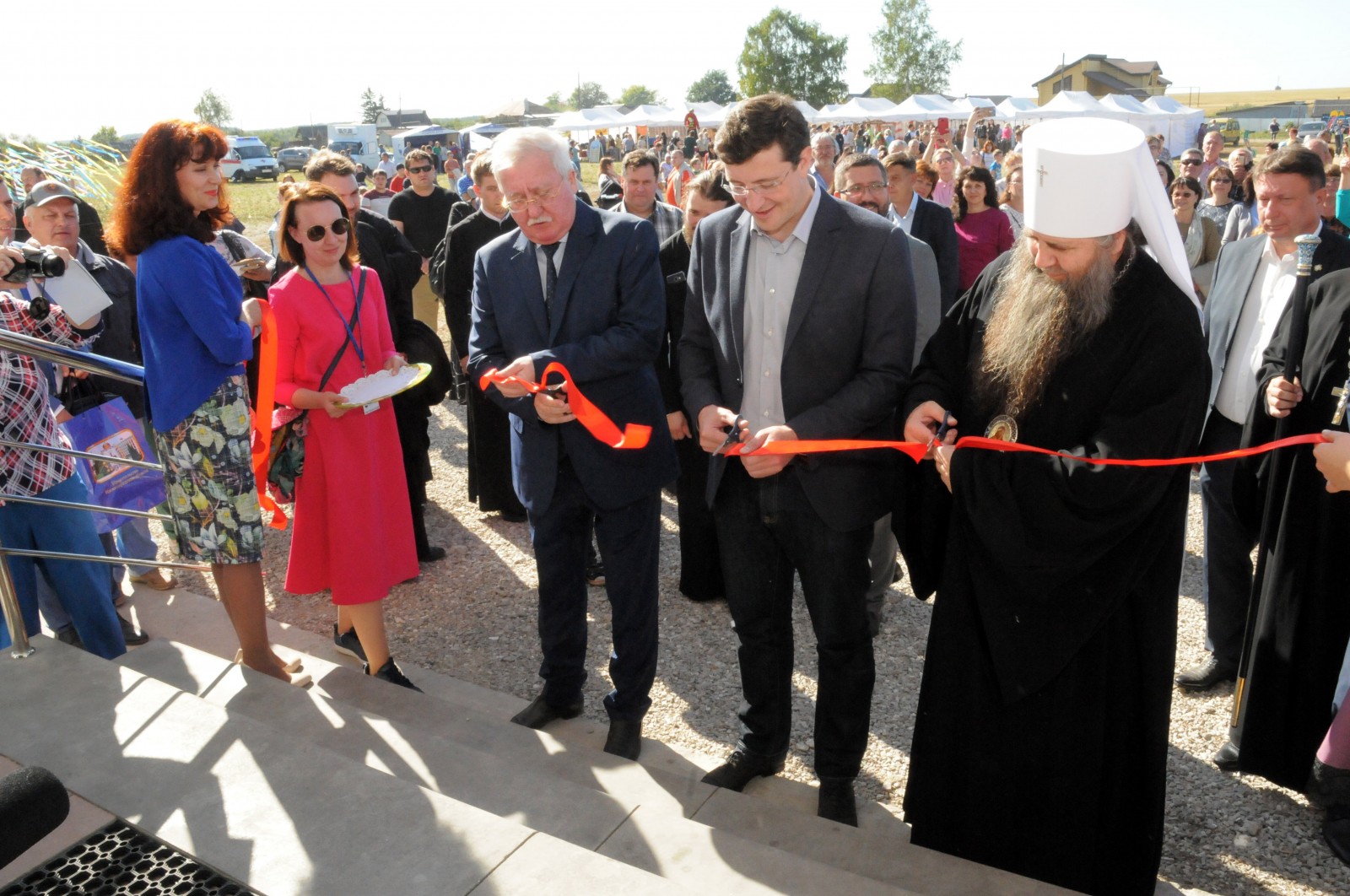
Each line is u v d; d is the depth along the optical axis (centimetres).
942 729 250
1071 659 232
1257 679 298
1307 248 286
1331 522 281
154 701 272
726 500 290
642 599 317
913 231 494
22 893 202
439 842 212
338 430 348
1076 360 227
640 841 248
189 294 299
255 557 334
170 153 300
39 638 309
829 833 264
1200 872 276
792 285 273
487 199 528
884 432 277
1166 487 223
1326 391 289
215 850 212
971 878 243
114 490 413
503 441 543
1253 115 6650
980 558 239
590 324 300
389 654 373
